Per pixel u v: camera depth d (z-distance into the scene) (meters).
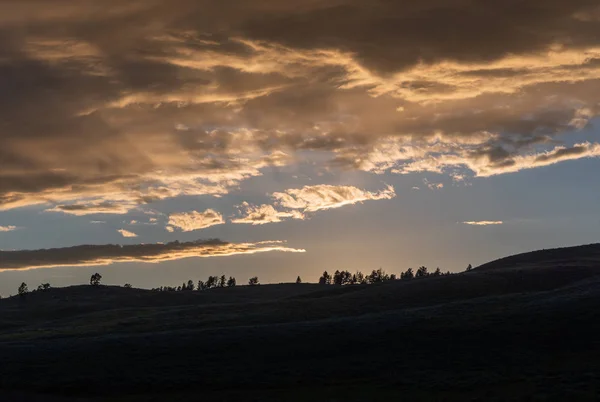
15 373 61.56
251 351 66.19
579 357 58.22
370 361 61.62
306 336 70.25
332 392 53.75
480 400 48.25
